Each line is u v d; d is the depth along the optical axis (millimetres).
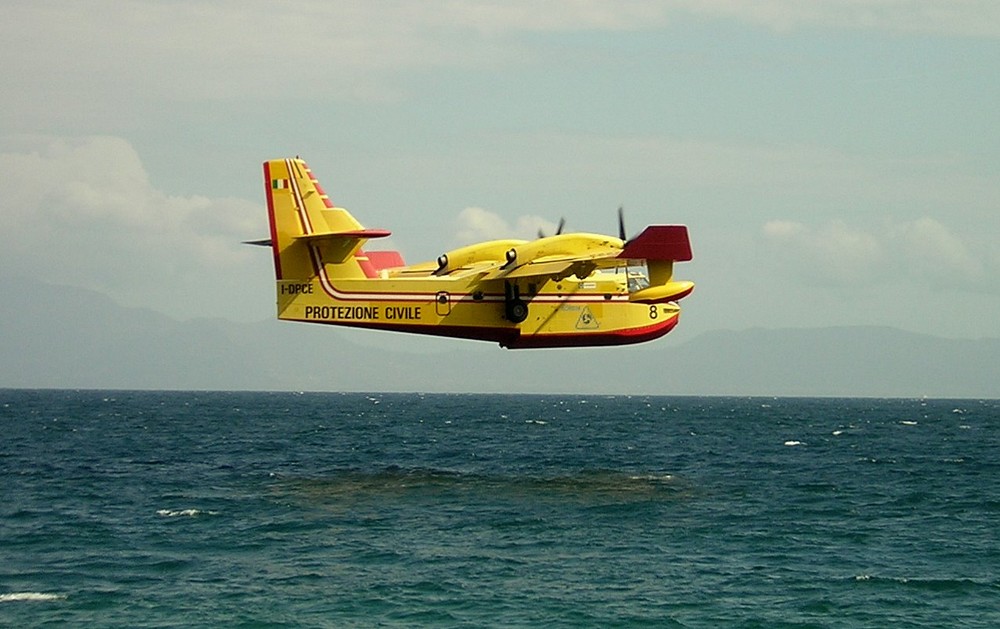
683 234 56719
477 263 65938
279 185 62281
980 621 36031
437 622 35156
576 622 35281
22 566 43219
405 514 56062
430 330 63406
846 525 54750
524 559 44750
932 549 48281
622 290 66500
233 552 45969
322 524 52906
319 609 36625
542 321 64938
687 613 36562
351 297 62219
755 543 49031
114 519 54812
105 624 34688
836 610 37156
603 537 49875
